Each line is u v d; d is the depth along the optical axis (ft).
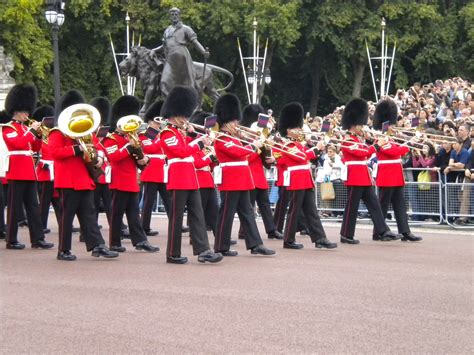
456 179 78.43
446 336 34.86
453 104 102.06
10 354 32.14
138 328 35.88
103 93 197.26
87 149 54.60
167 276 48.57
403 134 79.36
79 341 33.86
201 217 54.54
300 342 33.78
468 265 53.93
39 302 40.91
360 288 45.03
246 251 61.31
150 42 197.77
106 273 49.55
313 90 211.82
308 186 62.49
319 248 62.90
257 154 67.67
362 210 86.48
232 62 205.16
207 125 54.85
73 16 188.85
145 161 59.31
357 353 32.30
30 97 61.52
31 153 61.52
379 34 196.85
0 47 167.84
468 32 203.92
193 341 33.86
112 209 60.03
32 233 61.77
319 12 198.08
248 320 37.37
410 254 59.41
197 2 197.67
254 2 190.90
